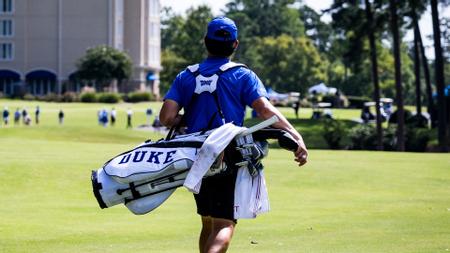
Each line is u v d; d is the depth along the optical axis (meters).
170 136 9.76
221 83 9.56
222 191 9.23
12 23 167.88
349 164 33.62
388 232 17.59
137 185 9.15
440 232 17.50
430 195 26.45
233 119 9.57
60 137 64.19
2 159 31.66
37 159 32.00
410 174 31.22
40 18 167.62
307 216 20.92
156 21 175.75
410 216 20.84
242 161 9.23
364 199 25.39
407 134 71.44
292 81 183.38
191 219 20.44
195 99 9.63
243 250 14.91
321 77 187.12
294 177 29.92
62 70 167.38
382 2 74.19
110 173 9.15
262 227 18.62
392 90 189.38
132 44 170.75
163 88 189.50
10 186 27.00
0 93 154.75
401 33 102.88
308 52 185.62
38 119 105.19
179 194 25.44
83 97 145.50
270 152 39.44
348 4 76.25
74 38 167.00
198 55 181.75
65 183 27.75
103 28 166.38
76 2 166.75
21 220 20.17
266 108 9.46
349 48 79.19
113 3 166.12
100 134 66.94
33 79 168.12
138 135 68.94
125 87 168.75
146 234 17.78
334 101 152.25
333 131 70.31
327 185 28.69
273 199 25.31
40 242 16.58
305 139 76.06
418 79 88.88
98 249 15.52
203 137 9.23
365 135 70.12
